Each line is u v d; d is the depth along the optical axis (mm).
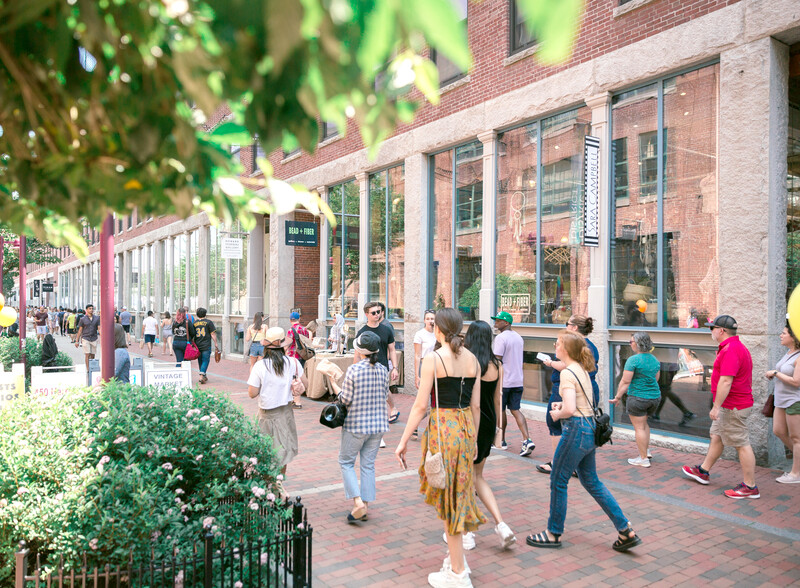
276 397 5590
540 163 10312
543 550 4766
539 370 10258
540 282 10273
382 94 1111
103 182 1467
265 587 3725
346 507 5824
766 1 7191
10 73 1370
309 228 16391
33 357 14156
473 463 4387
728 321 6078
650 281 8617
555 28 822
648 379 7102
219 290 22609
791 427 6402
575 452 4664
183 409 4340
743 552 4727
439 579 4070
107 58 1332
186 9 1150
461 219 11930
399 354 13406
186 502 4027
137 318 32344
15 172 1515
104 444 3820
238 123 1574
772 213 7168
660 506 5789
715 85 7953
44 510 3318
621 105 9047
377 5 895
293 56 1025
